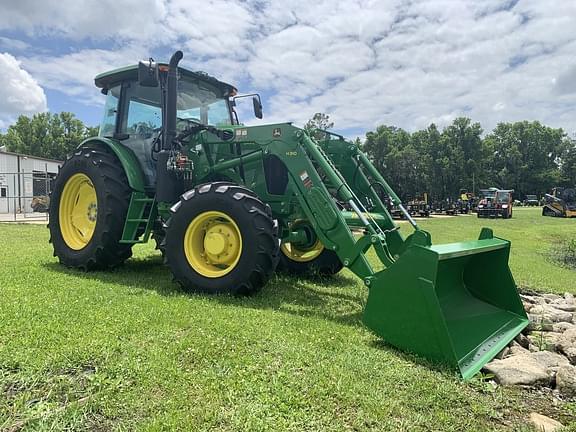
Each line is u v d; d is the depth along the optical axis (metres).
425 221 24.34
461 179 56.78
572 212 31.70
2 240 8.90
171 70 5.00
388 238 4.80
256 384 2.43
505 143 81.56
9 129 64.50
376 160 49.03
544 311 4.63
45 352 2.66
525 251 11.37
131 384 2.37
